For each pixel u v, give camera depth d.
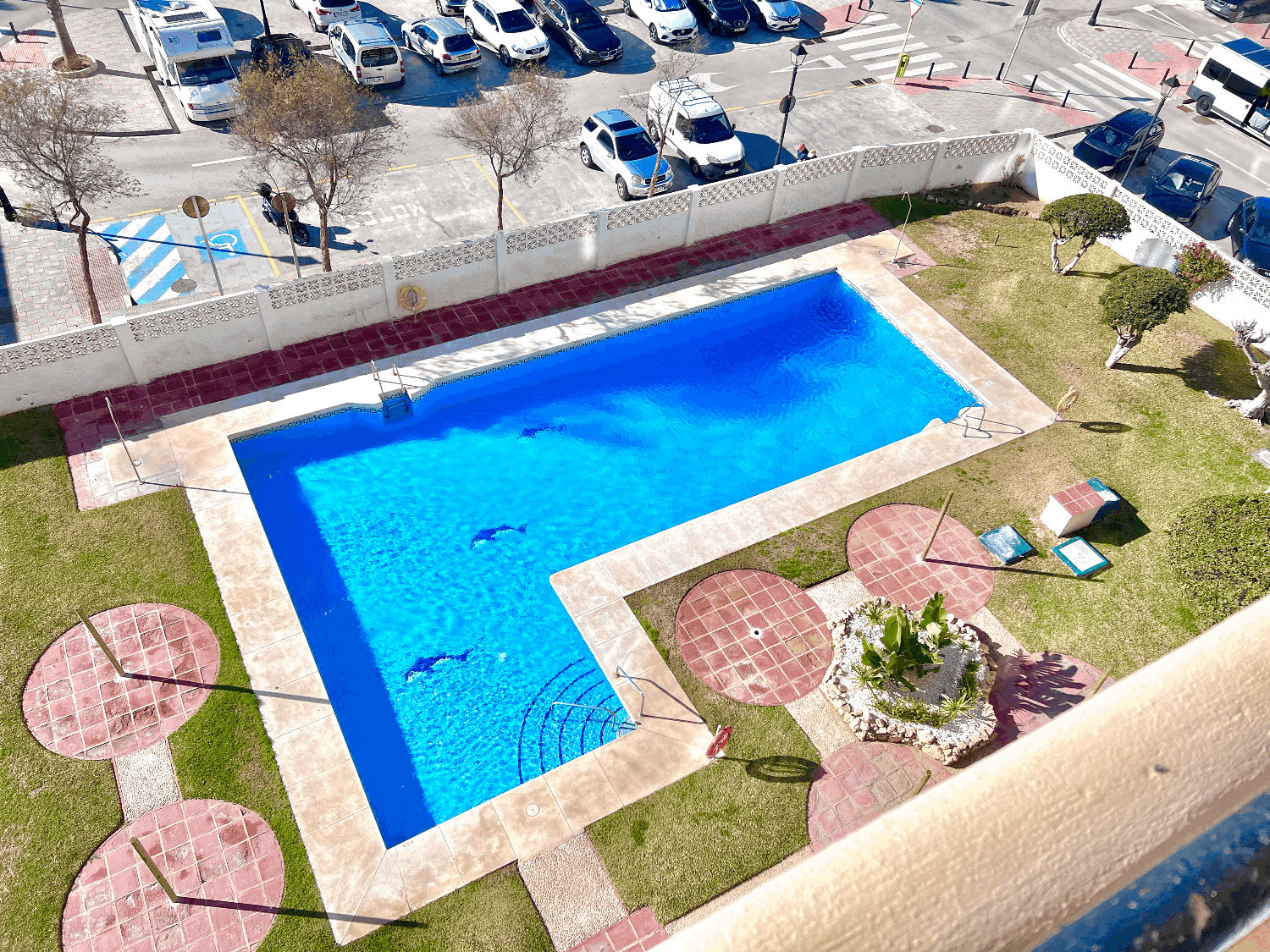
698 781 13.78
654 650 15.41
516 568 17.14
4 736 13.66
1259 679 1.73
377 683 15.36
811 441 19.78
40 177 18.50
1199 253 21.14
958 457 18.69
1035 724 14.61
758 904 1.39
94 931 11.88
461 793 14.16
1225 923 1.44
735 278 22.64
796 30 33.81
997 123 29.50
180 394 18.80
